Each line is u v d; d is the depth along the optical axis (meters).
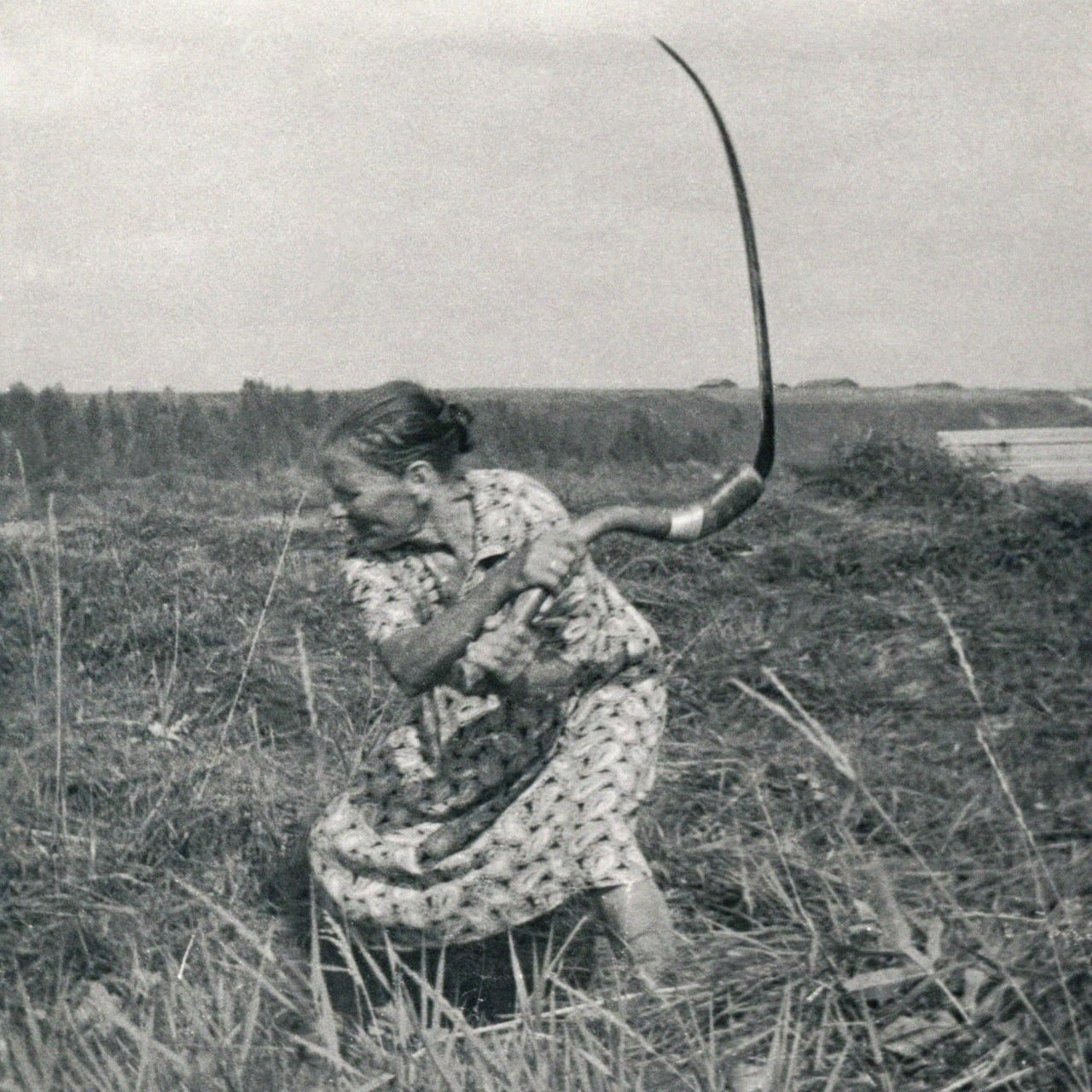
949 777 4.36
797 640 5.68
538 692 3.12
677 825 4.06
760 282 3.08
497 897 3.08
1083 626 5.76
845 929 2.99
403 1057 2.61
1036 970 2.75
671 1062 2.74
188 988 2.85
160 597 5.72
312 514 7.46
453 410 3.12
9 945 3.39
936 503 7.68
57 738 4.02
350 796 3.35
